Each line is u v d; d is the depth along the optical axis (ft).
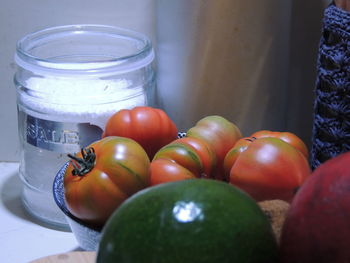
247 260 0.66
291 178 1.00
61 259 1.08
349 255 0.62
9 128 1.71
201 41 1.40
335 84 1.13
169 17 1.41
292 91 1.61
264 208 0.88
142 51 1.42
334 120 1.15
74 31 1.56
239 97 1.45
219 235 0.65
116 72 1.37
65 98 1.36
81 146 1.38
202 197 0.68
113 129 1.23
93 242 1.11
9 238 1.39
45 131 1.38
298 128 1.65
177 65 1.45
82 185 1.04
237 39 1.38
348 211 0.63
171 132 1.27
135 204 0.70
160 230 0.66
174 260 0.64
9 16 1.58
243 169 1.03
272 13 1.37
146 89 1.45
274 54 1.42
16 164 1.75
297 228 0.67
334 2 1.20
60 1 1.56
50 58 1.57
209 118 1.29
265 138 1.06
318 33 1.54
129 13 1.58
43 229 1.43
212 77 1.43
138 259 0.65
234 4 1.35
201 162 1.15
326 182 0.66
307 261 0.66
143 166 1.04
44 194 1.43
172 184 0.72
